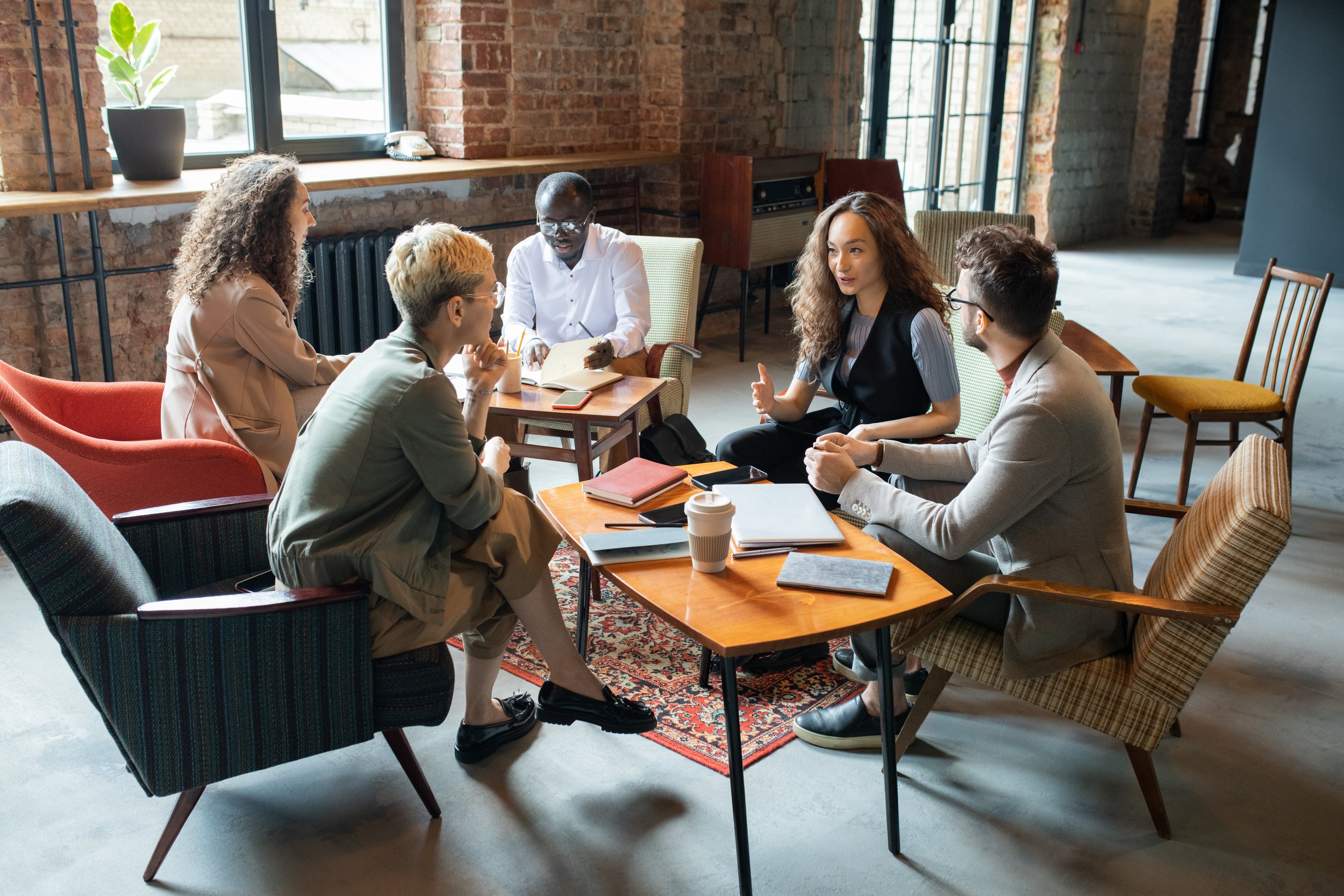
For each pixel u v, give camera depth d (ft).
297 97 15.85
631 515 7.32
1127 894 6.43
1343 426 15.87
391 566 6.30
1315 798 7.40
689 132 20.07
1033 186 31.68
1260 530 6.11
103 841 6.80
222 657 6.05
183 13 14.23
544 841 6.84
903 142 26.94
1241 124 40.68
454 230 6.64
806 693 8.63
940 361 9.07
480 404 7.63
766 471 9.85
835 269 9.22
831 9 22.74
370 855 6.70
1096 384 6.75
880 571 6.46
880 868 6.61
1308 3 25.81
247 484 8.85
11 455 6.28
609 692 7.52
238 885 6.42
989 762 7.75
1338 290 26.27
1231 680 8.93
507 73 17.54
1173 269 29.37
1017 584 6.45
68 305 12.41
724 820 7.06
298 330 15.03
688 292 12.17
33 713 8.16
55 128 12.08
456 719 8.27
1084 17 30.66
